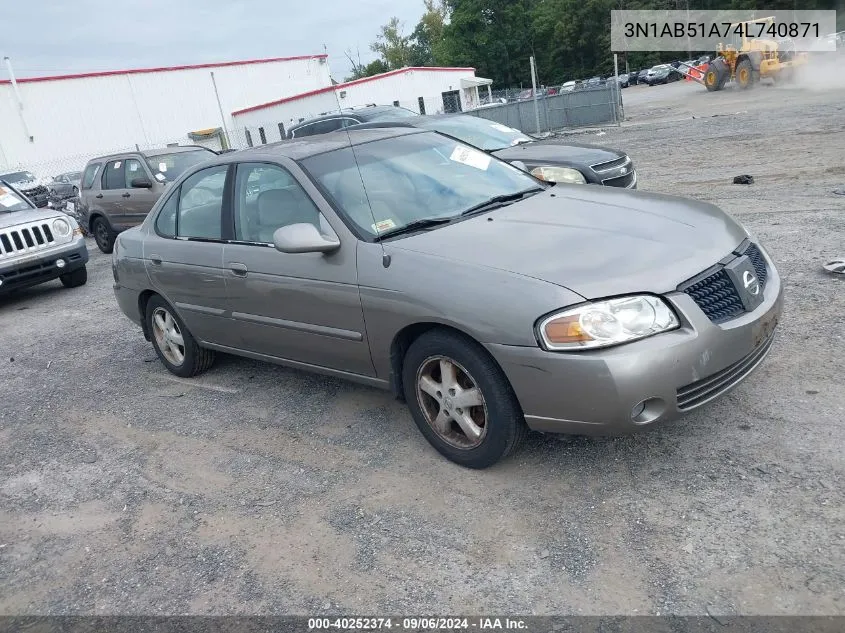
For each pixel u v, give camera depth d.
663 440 3.58
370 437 4.16
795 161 10.96
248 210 4.53
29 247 9.35
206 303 4.88
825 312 4.79
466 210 4.10
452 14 68.81
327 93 37.47
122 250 5.66
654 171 12.37
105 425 4.98
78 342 7.26
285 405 4.80
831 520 2.83
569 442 3.70
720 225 3.71
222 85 44.78
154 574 3.23
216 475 4.02
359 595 2.88
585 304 3.02
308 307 4.09
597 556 2.87
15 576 3.40
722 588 2.60
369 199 4.07
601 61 69.94
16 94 35.97
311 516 3.47
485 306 3.21
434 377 3.69
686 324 3.08
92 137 39.16
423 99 39.25
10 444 4.91
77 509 3.90
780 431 3.49
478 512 3.28
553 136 22.62
